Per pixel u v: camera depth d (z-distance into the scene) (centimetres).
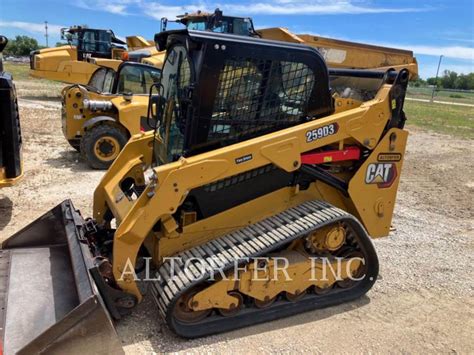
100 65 1208
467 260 528
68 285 371
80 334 279
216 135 365
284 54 374
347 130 394
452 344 367
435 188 847
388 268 495
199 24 1305
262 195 396
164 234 367
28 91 2080
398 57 1420
